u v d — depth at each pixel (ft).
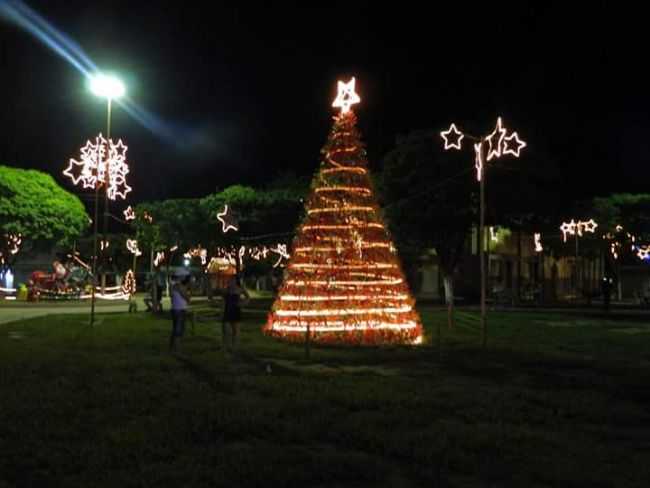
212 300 152.97
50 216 161.79
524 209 140.15
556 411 36.50
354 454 27.61
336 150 69.36
